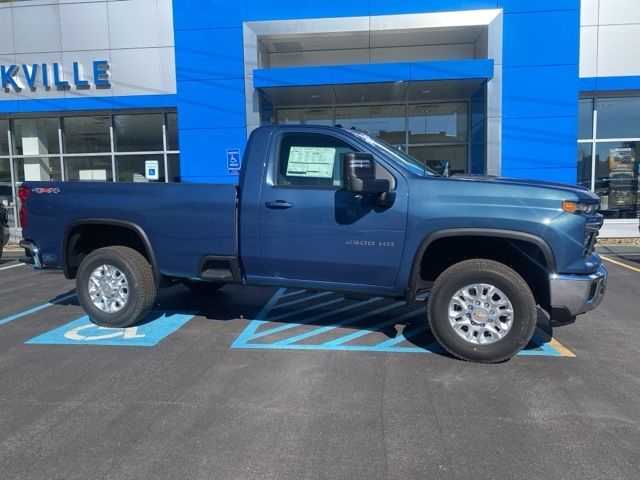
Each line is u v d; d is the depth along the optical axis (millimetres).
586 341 5387
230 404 3945
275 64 14727
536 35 12602
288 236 5129
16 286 8484
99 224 5812
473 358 4730
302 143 5180
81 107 14320
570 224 4484
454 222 4656
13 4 14258
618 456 3205
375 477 3006
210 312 6617
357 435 3475
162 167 15047
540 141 12750
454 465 3119
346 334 5664
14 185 15641
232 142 13508
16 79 14469
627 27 12789
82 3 14062
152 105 14086
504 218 4551
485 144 12984
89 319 6320
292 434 3490
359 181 4527
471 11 12672
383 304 7016
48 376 4516
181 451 3287
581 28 12844
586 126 13914
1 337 5633
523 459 3180
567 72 12609
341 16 13023
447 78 12289
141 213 5617
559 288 4504
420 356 4957
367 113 15062
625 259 10758
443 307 4777
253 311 6664
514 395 4078
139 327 5953
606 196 13992
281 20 13125
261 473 3049
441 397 4051
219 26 13344
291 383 4332
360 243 4926
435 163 14953
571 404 3918
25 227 6125
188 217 5434
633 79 12883
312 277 5207
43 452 3285
